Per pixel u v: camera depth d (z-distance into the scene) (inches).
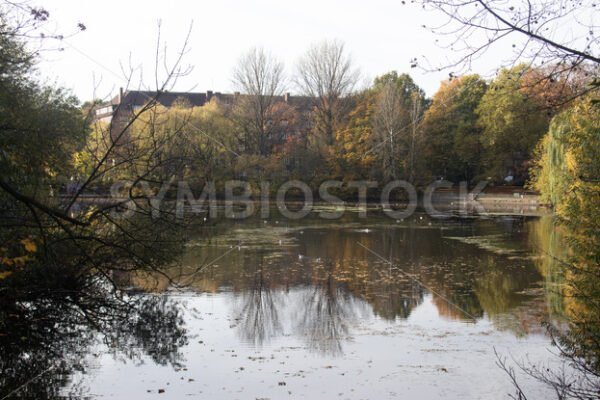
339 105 2022.6
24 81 362.3
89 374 298.2
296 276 584.4
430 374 298.4
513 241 863.7
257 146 1978.3
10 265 307.6
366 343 357.1
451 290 515.2
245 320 412.2
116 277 537.3
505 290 510.6
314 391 274.7
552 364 311.4
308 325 400.2
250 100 1964.8
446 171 2228.1
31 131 342.3
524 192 1964.8
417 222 1220.5
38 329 377.4
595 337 278.5
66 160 410.9
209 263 655.1
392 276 584.7
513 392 269.9
